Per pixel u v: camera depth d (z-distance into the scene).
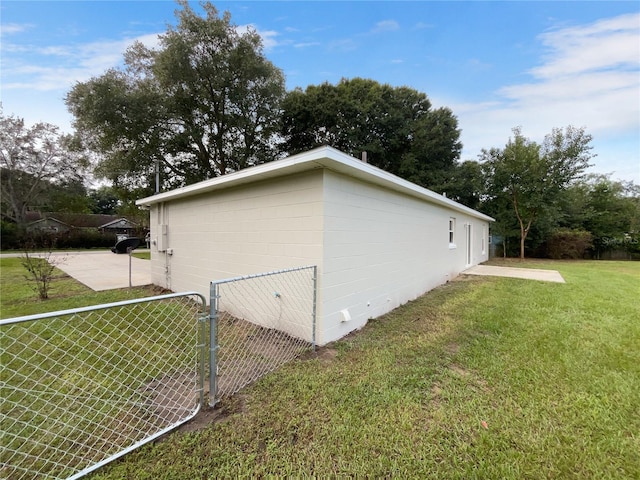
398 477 1.56
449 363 2.88
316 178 3.34
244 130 14.41
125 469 1.58
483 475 1.57
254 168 3.67
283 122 16.03
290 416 2.04
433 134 16.23
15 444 1.78
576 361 2.89
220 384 2.48
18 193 23.66
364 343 3.39
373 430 1.90
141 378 2.58
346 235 3.70
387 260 4.72
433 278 6.80
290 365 2.82
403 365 2.82
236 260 4.57
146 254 17.23
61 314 1.38
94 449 1.74
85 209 29.88
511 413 2.08
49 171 24.53
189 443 1.78
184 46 11.57
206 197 5.27
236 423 1.97
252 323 4.23
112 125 11.59
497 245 16.84
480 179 15.70
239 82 13.15
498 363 2.84
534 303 5.22
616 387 2.41
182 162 14.18
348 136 15.59
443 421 2.00
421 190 5.23
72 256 15.22
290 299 3.67
